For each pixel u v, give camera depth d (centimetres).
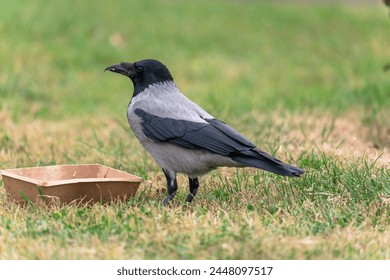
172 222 836
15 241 796
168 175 958
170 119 937
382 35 2541
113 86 1981
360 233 807
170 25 2609
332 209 875
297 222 841
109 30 2444
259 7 3108
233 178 1063
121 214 875
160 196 1016
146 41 2384
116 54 2228
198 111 955
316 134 1379
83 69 2105
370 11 2991
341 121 1534
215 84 2014
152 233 798
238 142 898
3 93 1786
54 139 1422
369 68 2119
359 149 1252
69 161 1253
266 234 793
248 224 829
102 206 912
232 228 813
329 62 2258
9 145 1367
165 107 952
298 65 2250
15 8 2464
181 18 2731
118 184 953
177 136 920
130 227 822
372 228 830
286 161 1156
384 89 1791
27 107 1703
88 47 2266
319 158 1137
